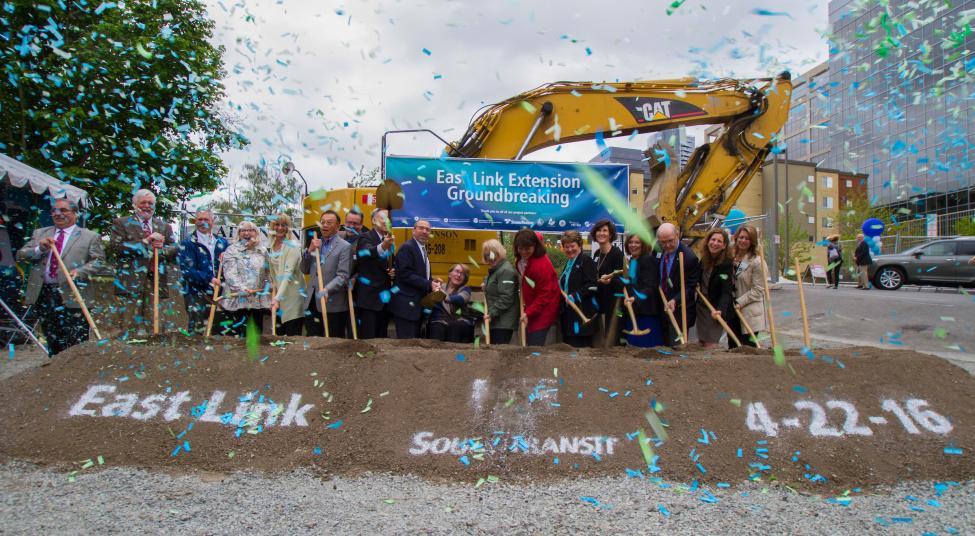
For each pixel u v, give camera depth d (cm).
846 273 1983
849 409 324
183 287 553
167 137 770
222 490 267
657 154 694
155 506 247
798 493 270
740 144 748
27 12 673
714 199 754
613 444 308
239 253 505
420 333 552
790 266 1983
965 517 241
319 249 508
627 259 518
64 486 267
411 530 226
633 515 243
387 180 587
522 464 296
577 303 504
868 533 227
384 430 318
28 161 790
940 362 358
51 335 507
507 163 612
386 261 514
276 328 562
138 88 679
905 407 325
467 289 539
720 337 495
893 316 958
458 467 294
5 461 293
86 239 506
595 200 621
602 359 365
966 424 313
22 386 344
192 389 347
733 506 253
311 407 335
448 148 677
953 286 1388
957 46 322
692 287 485
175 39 680
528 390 343
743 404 328
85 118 692
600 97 691
